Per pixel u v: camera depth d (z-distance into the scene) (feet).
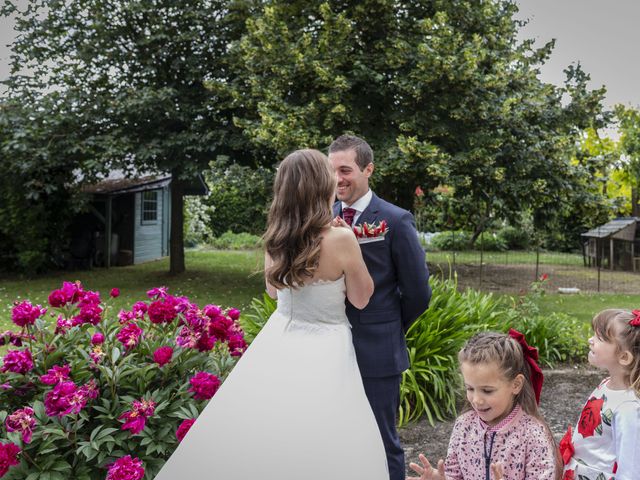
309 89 32.17
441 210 49.26
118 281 40.83
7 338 9.03
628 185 68.39
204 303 31.71
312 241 6.99
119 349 9.11
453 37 29.04
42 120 36.58
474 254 67.36
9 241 43.80
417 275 8.24
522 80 33.01
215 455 7.07
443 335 14.66
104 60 38.01
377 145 30.48
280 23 30.37
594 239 55.11
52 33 38.73
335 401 7.17
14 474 7.39
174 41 36.81
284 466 6.98
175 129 38.83
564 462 7.00
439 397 13.82
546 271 50.08
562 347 18.38
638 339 6.50
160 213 62.85
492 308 18.02
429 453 11.64
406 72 31.07
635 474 6.00
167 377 9.05
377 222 8.36
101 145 34.73
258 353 7.52
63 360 9.09
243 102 33.12
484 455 6.23
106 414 8.24
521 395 6.26
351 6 32.45
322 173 7.07
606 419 6.59
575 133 36.04
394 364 8.18
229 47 33.94
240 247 74.54
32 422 7.34
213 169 32.81
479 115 30.22
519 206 36.14
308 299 7.34
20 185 40.22
